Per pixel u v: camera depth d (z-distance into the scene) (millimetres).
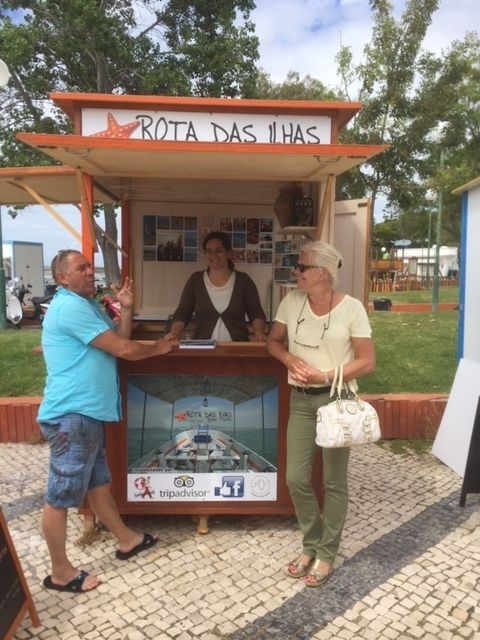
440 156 14102
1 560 2223
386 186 11000
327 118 2977
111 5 12766
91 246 3180
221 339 3572
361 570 2861
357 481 3982
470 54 11992
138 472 3141
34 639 2357
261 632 2396
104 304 3475
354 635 2377
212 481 3160
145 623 2459
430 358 7035
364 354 2562
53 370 2562
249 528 3312
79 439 2545
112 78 13000
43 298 14367
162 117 2936
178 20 13367
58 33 12023
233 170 3037
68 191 3990
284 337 3086
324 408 2498
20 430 4793
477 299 3990
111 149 2539
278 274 4438
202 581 2775
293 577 2799
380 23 10125
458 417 4160
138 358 2742
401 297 20844
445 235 31500
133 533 3006
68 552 3053
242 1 13555
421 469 4203
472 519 3418
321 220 3211
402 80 10203
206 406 3129
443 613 2523
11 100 13070
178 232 4645
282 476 3162
